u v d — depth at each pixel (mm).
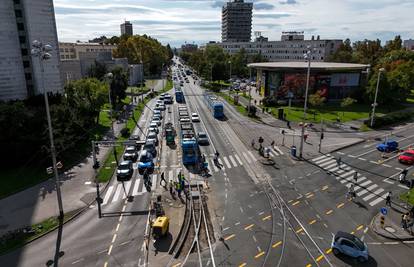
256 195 36688
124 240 28312
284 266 24672
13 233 29125
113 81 83000
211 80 137625
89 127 60875
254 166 45781
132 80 132625
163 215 32281
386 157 49406
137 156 49938
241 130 65250
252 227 30078
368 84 88688
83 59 112812
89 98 64750
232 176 42219
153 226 27984
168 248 27016
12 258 26078
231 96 106750
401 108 86375
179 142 57031
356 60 136125
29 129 44625
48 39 66188
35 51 29000
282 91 91500
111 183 40375
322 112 79812
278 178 41562
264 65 101375
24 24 62625
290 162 47312
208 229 29781
